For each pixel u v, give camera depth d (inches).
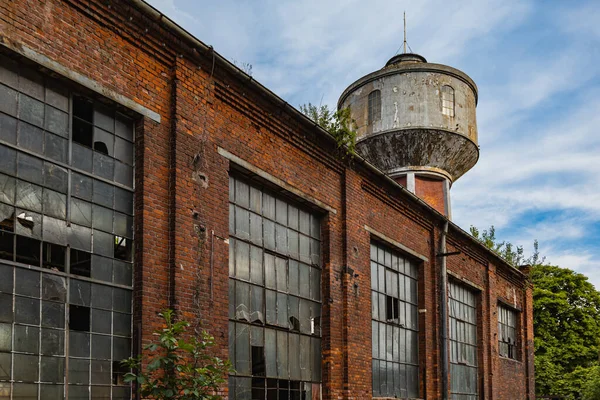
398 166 933.8
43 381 281.0
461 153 932.6
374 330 577.0
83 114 320.5
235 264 411.2
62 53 301.9
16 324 273.0
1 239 272.8
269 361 434.0
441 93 923.4
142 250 331.9
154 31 350.9
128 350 324.8
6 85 283.4
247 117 424.2
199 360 335.6
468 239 791.7
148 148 344.5
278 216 464.8
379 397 567.2
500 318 939.3
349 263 528.4
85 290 307.4
